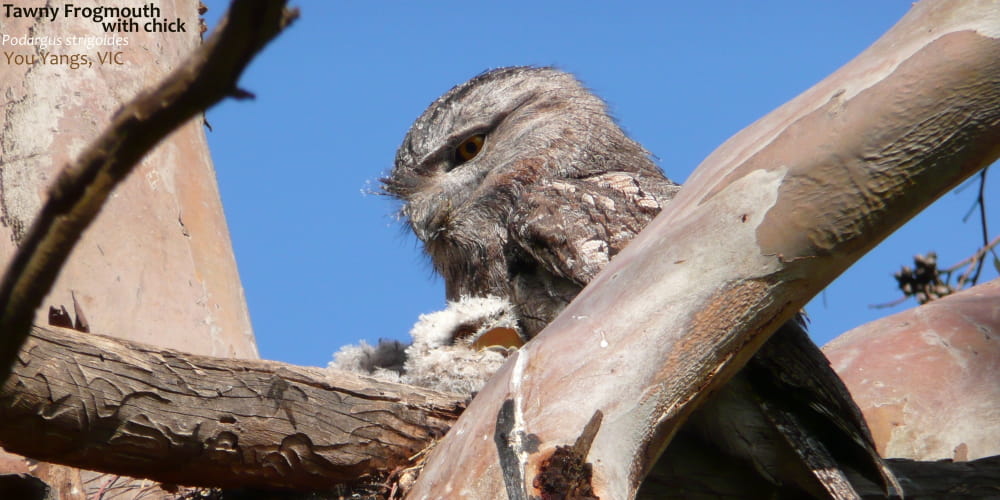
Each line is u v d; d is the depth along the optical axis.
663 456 7.63
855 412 7.36
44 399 5.77
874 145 6.18
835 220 6.23
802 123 6.43
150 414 6.18
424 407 7.30
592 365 6.14
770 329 6.48
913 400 10.66
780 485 7.58
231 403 6.48
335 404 6.93
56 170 9.39
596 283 6.72
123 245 9.26
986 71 6.12
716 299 6.29
